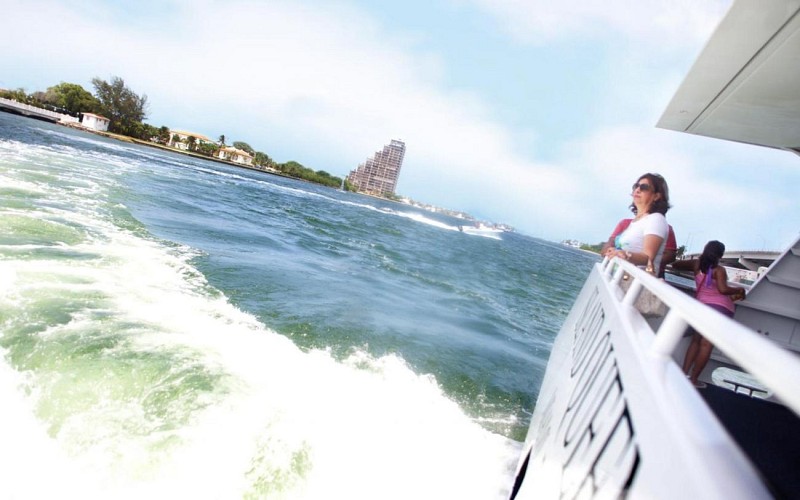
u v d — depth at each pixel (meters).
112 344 4.74
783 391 0.58
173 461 3.39
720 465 0.86
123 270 7.27
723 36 2.94
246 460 3.60
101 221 10.42
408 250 21.69
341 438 4.26
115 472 3.20
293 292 8.79
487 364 7.59
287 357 5.70
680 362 4.38
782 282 4.70
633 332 1.81
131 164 32.16
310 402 4.68
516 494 3.14
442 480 4.17
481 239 52.62
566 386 2.84
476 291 14.72
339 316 7.96
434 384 6.34
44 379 3.98
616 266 3.59
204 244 11.18
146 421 3.75
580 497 1.58
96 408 3.79
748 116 4.04
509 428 5.66
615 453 1.41
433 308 10.75
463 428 5.31
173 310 6.17
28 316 4.92
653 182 3.59
